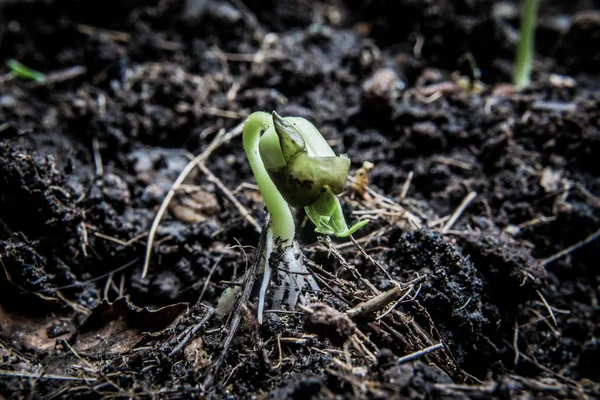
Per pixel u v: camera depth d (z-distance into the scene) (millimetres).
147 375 126
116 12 235
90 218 160
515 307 148
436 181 176
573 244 164
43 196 151
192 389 121
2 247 142
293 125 121
